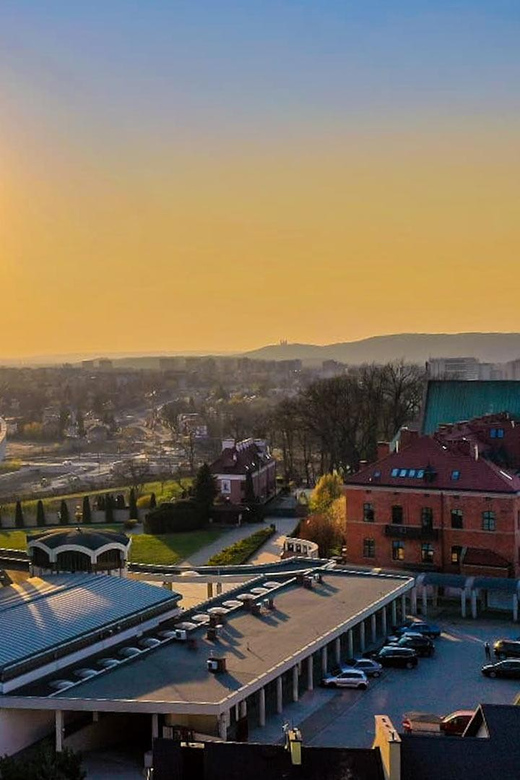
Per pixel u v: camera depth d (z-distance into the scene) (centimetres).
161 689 6081
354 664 7744
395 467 11194
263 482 18675
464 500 10662
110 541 9194
